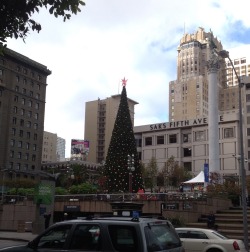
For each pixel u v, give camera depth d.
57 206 37.88
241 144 21.94
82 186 41.66
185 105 143.75
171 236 8.05
